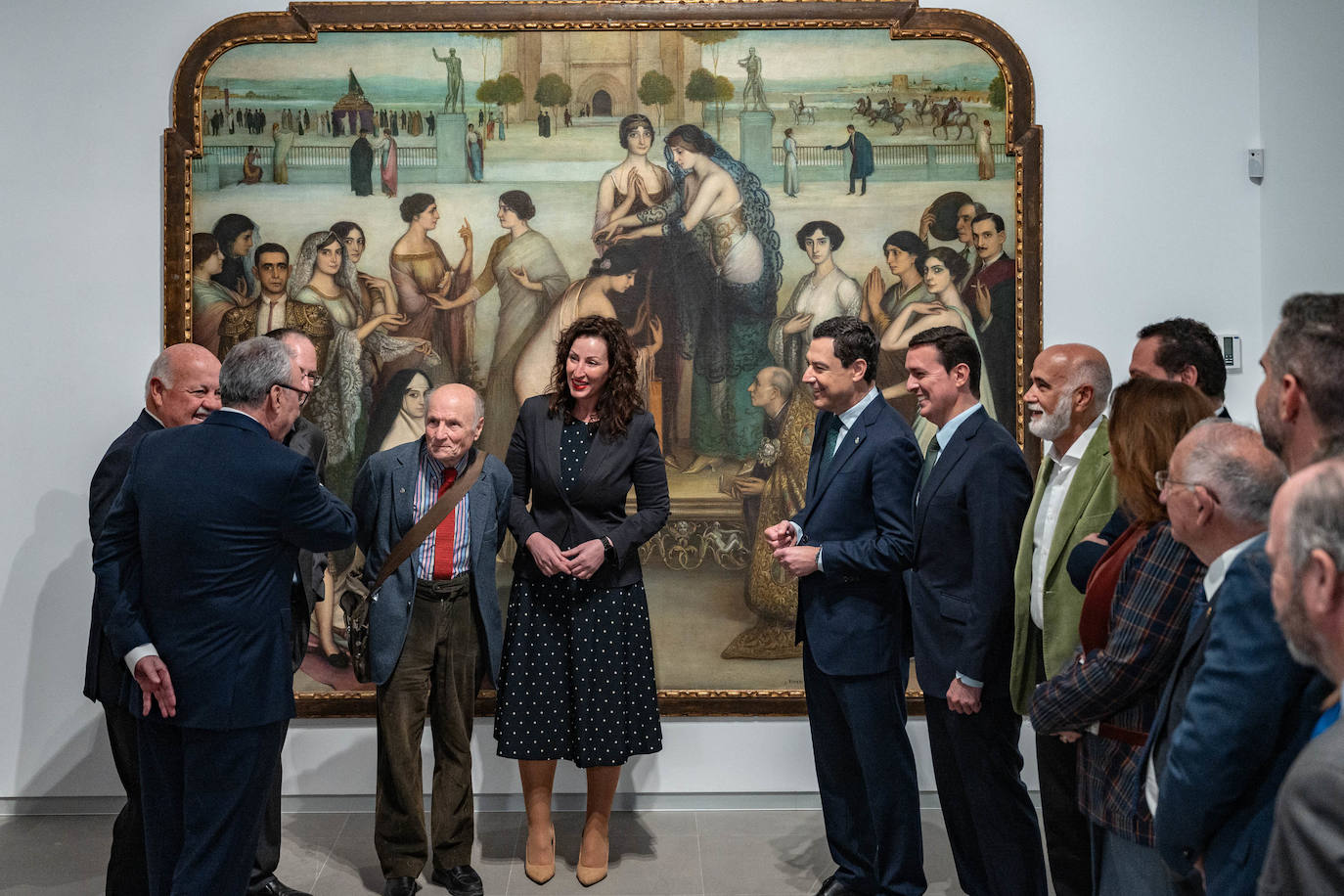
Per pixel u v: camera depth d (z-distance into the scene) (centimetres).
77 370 420
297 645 344
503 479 365
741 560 426
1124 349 426
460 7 418
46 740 423
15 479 419
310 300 421
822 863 381
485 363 425
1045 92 425
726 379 425
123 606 274
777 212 423
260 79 418
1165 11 422
